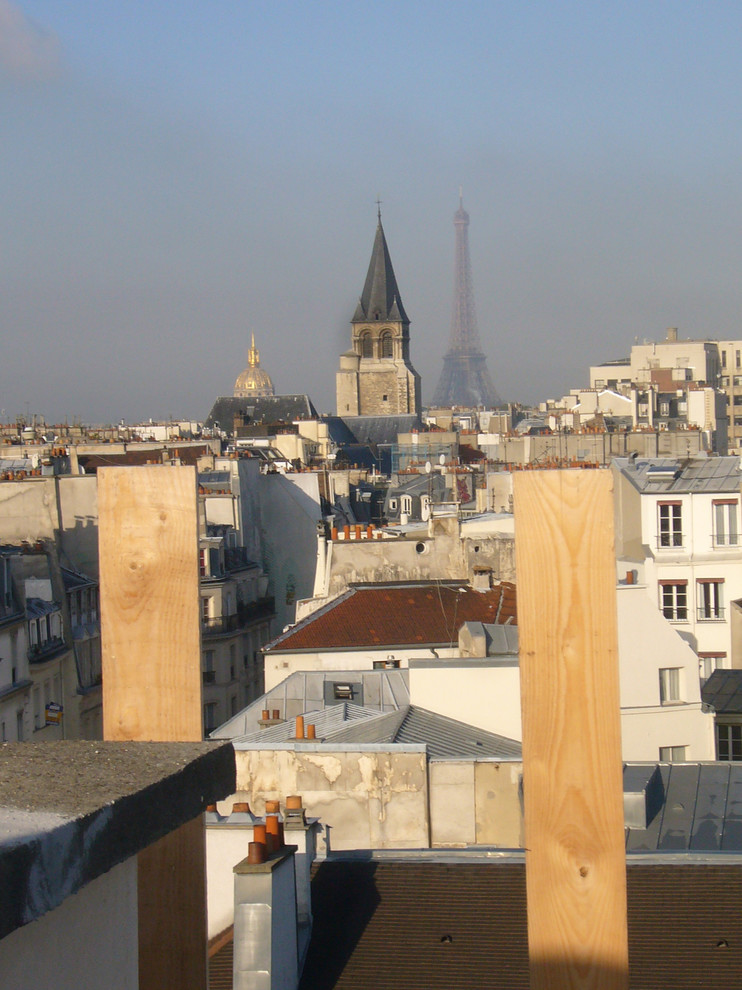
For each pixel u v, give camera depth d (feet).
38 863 27.48
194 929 42.27
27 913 27.07
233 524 460.96
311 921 98.37
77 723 320.09
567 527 46.73
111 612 45.32
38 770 33.17
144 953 41.24
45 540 334.24
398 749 134.00
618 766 47.19
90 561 367.25
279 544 510.58
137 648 45.27
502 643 187.52
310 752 135.74
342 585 300.61
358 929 97.35
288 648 256.11
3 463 519.19
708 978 87.97
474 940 94.99
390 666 254.68
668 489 294.66
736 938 91.66
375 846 133.49
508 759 134.72
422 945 95.20
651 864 100.37
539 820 47.67
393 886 101.65
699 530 293.43
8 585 293.02
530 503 46.80
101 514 45.34
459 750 147.95
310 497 528.22
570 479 46.60
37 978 28.73
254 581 446.19
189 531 45.09
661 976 88.33
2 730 272.51
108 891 31.58
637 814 112.98
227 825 107.04
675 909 94.84
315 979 93.15
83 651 330.13
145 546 45.27
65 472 426.51
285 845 93.61
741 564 292.20
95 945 30.96
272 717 187.21
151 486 45.19
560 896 47.62
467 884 100.99
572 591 47.01
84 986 30.55
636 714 189.57
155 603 45.16
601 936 47.62
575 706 47.16
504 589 283.79
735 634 276.00
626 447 614.75
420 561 302.45
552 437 625.41
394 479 649.61
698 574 293.02
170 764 33.96
